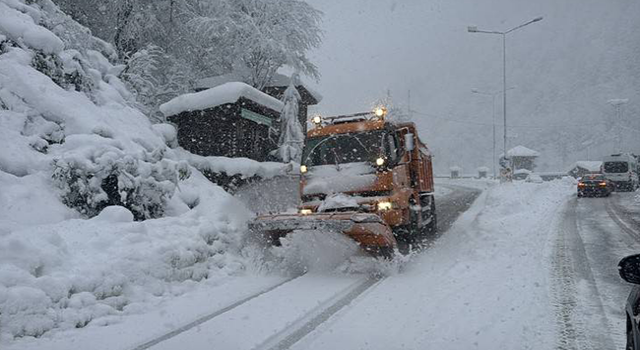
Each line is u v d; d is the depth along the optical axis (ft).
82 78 41.83
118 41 74.49
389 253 25.79
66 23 49.26
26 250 19.21
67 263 20.30
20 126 32.01
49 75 38.75
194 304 20.53
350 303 20.04
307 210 29.99
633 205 61.93
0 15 37.88
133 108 48.70
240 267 27.27
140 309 19.85
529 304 18.85
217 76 81.61
